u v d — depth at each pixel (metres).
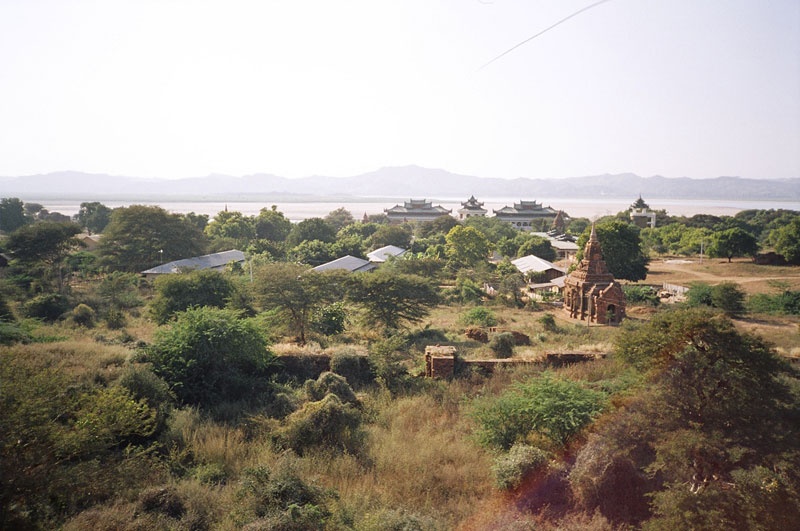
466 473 12.81
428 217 189.12
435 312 47.75
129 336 29.75
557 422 13.51
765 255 89.31
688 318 12.03
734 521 9.09
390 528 9.89
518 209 193.50
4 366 12.20
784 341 31.02
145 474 11.99
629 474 11.05
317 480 11.77
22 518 9.29
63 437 10.97
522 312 49.75
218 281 39.12
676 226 122.38
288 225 123.44
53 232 65.94
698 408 11.10
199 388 18.41
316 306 33.94
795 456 9.69
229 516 10.52
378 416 17.20
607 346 24.14
